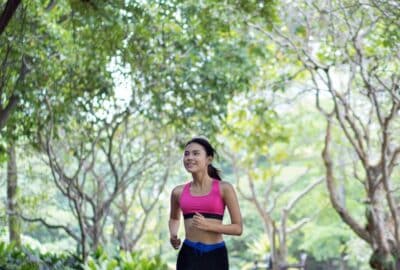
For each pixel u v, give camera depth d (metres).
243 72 15.34
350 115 14.65
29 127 13.90
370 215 14.02
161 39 14.28
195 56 14.82
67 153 15.64
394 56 12.53
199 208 5.92
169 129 17.30
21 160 17.77
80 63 13.18
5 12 8.85
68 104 14.24
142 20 13.14
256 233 35.06
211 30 13.87
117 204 18.98
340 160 24.05
